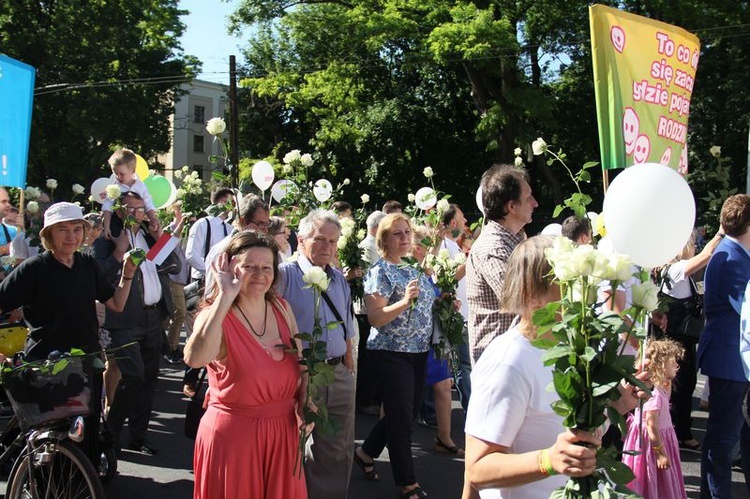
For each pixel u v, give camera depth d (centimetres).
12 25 2800
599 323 201
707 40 2205
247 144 3728
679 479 453
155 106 3128
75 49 2897
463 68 2570
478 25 2053
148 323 552
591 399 202
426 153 2814
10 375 393
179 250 760
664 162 551
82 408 401
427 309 490
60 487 410
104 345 530
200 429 335
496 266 376
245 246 334
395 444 477
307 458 420
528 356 231
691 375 612
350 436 429
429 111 2758
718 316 453
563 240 210
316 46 2812
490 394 230
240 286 319
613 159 520
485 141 2736
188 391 752
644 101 534
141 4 3105
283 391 335
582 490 209
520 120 2269
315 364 340
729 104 2220
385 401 480
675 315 605
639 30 532
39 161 2950
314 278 351
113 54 2950
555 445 208
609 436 439
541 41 2362
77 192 840
